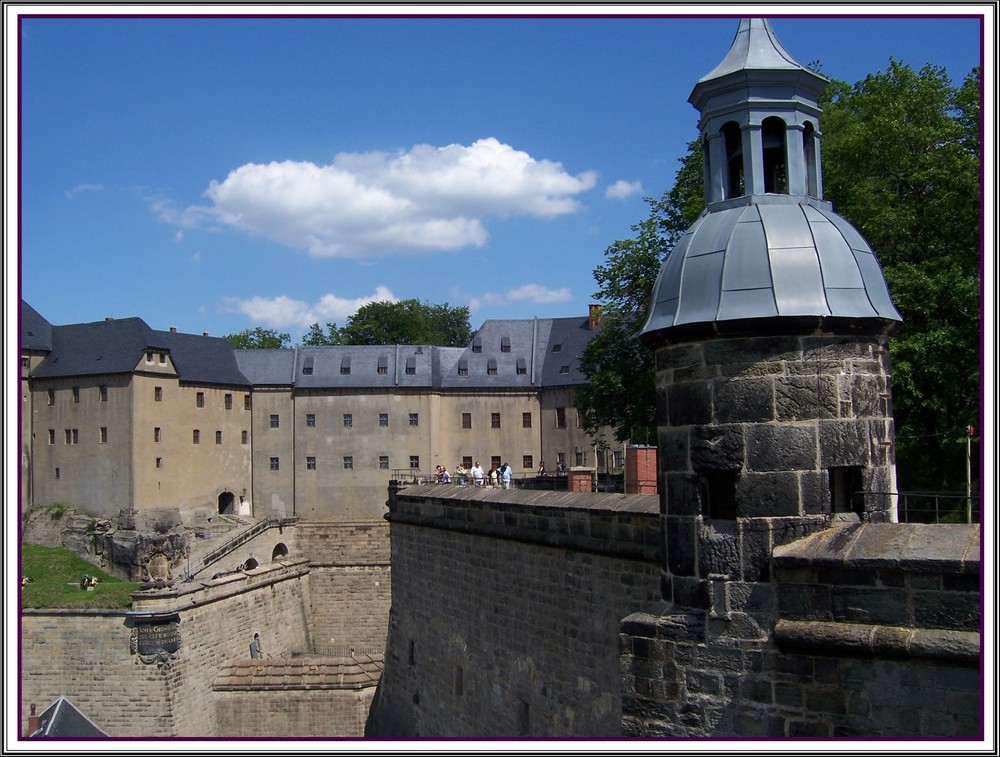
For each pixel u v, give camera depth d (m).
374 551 69.38
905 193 34.69
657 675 11.28
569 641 20.80
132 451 72.81
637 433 44.81
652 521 17.41
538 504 22.25
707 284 11.16
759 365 10.74
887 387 11.21
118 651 45.72
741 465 10.75
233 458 83.12
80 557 70.88
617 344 45.19
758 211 11.34
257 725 43.53
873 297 10.90
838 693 9.98
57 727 32.97
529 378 86.06
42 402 78.06
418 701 30.50
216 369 82.69
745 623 10.60
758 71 11.61
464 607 27.03
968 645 9.09
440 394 85.38
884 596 9.73
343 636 67.00
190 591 48.47
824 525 10.51
